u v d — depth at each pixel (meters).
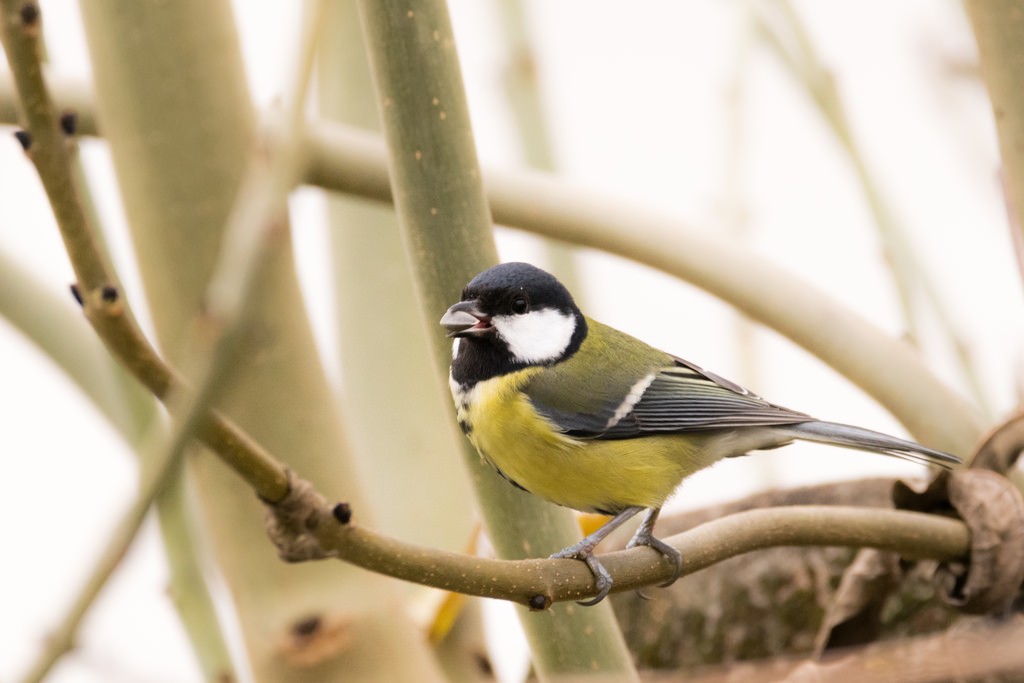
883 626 6.93
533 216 5.79
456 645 6.36
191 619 4.86
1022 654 4.12
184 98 4.73
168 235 4.72
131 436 4.96
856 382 6.02
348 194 5.47
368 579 4.86
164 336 4.79
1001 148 5.39
